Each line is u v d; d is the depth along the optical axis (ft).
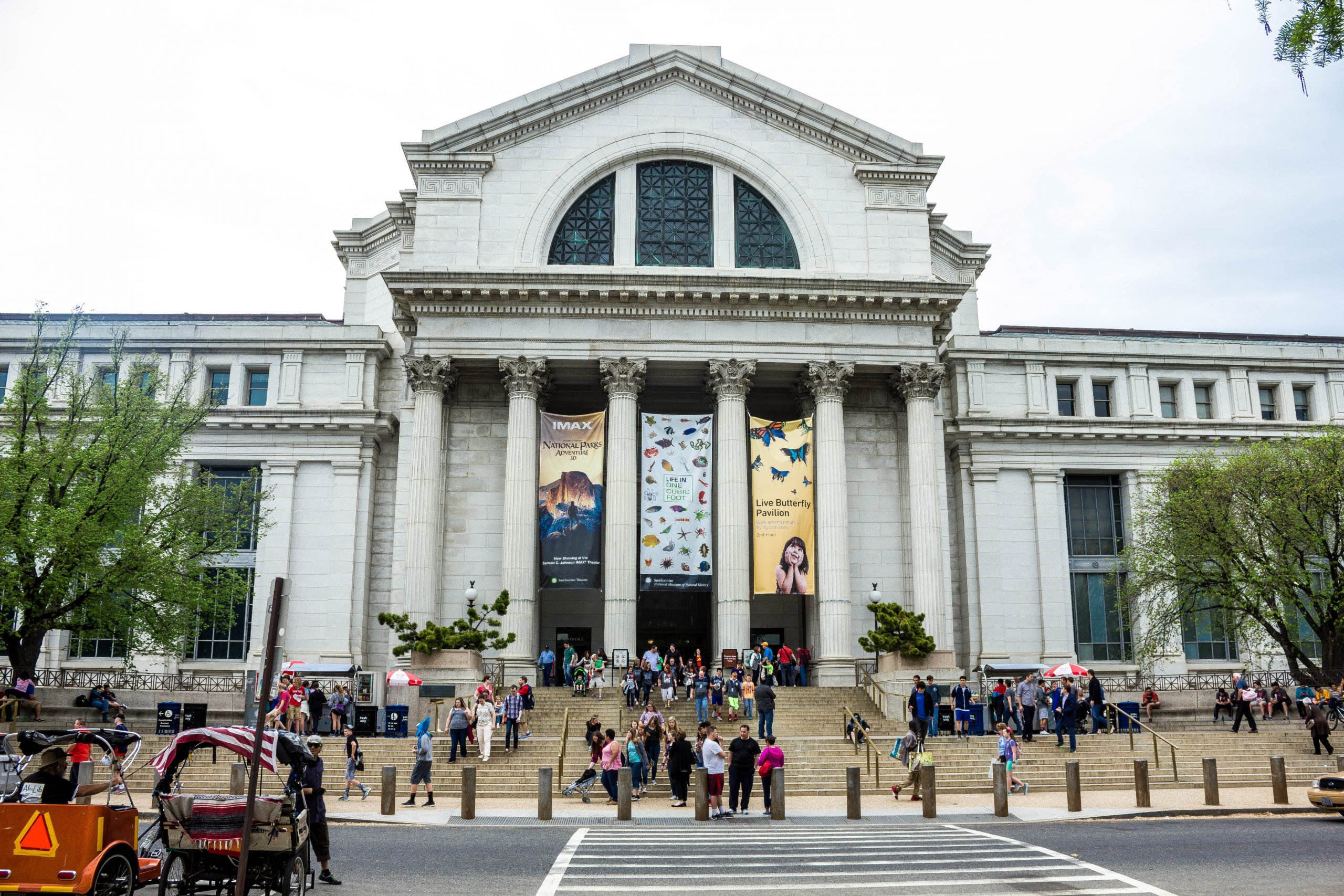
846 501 150.51
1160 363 177.06
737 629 142.51
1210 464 146.61
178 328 164.86
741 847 63.31
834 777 99.50
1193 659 169.37
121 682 148.77
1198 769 103.96
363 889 48.88
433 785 94.07
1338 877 52.54
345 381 164.25
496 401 158.10
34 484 114.93
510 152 159.53
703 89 163.02
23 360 161.99
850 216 160.45
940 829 72.49
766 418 169.27
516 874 53.11
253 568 157.69
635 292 148.66
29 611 114.01
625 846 63.52
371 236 187.83
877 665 136.26
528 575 143.43
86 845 41.47
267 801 44.09
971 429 168.45
